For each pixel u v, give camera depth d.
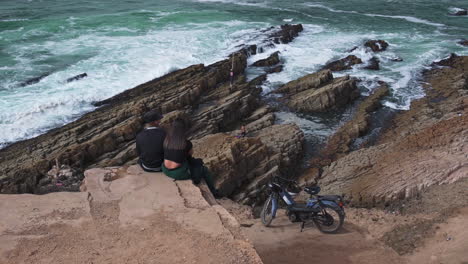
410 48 32.94
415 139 16.45
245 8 45.88
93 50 28.64
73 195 5.71
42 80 23.36
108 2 45.62
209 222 5.28
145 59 27.45
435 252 8.59
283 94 24.91
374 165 15.53
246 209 13.23
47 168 16.19
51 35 31.59
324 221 9.23
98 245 4.78
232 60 25.92
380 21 41.84
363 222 11.23
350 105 23.61
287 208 9.49
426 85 26.08
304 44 33.31
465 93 23.56
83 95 22.00
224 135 17.70
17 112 19.86
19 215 5.19
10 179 15.31
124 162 17.50
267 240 8.98
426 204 11.88
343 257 8.15
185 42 31.28
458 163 13.41
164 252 4.72
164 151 6.27
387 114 22.52
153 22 36.81
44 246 4.71
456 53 31.73
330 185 15.26
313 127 21.42
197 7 44.97
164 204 5.63
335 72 28.05
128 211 5.44
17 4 42.50
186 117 20.19
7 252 4.57
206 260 4.61
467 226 9.36
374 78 26.95
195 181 6.53
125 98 22.25
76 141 17.61
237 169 15.83
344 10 46.97
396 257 8.22
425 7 49.47
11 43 29.22
